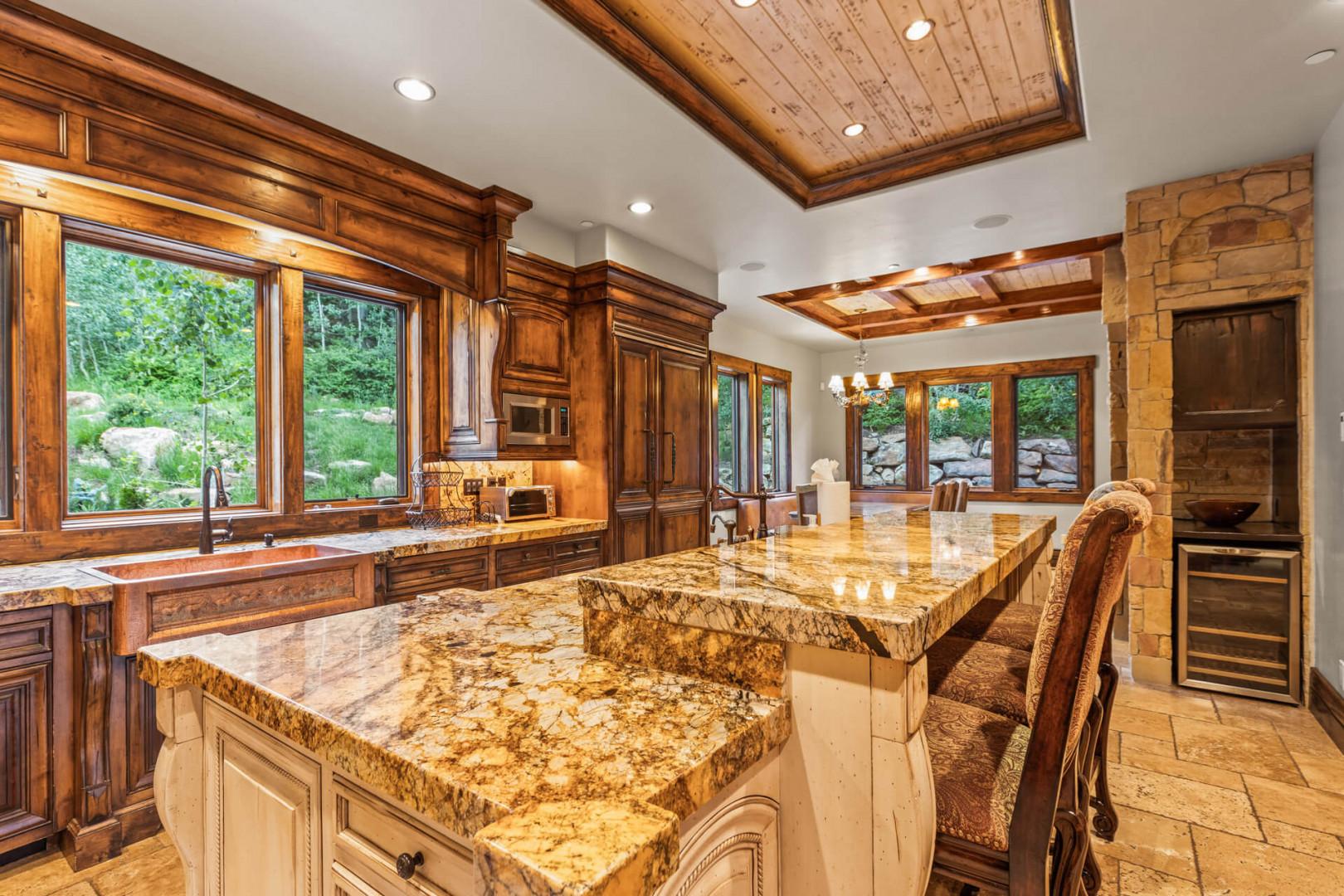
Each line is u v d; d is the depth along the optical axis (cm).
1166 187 328
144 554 249
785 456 749
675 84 247
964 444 747
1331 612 274
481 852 55
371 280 330
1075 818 109
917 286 566
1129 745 263
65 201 231
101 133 204
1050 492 687
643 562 132
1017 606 221
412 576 278
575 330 389
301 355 305
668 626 105
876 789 87
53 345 230
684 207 352
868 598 96
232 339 291
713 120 271
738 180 317
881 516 251
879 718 87
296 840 95
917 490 767
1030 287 578
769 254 435
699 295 450
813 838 92
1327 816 210
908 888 84
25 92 189
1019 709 137
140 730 203
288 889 96
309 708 88
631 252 397
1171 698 314
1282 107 258
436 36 207
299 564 233
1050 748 94
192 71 219
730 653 98
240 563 258
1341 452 261
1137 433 337
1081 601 94
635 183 320
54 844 200
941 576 114
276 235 293
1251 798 221
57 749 192
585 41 211
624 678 102
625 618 110
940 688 146
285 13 194
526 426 353
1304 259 300
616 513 379
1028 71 254
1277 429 342
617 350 382
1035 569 245
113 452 255
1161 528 332
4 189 219
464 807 65
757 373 696
